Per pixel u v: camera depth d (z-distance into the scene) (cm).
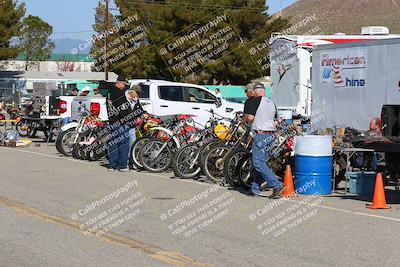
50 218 963
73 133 1833
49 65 8125
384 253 768
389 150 1045
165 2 4956
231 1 4797
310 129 1561
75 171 1510
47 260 729
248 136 1271
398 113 1088
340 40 2119
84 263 716
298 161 1221
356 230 899
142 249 784
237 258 742
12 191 1198
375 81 1672
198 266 704
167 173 1500
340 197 1187
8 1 5247
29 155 1859
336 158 1266
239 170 1237
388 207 1080
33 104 2359
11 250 774
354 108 1750
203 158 1335
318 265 712
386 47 1636
